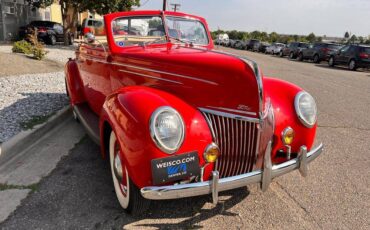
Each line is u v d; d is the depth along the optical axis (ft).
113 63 13.21
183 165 8.78
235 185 9.21
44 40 67.82
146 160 8.50
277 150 10.80
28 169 13.17
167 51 12.02
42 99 22.13
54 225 9.78
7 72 30.35
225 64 9.71
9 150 13.98
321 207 11.27
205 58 10.27
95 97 16.06
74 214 10.34
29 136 15.52
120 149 9.13
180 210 10.78
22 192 11.46
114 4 66.49
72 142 16.17
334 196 12.01
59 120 18.97
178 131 8.59
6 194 11.29
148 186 8.59
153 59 11.10
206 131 9.32
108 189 11.86
